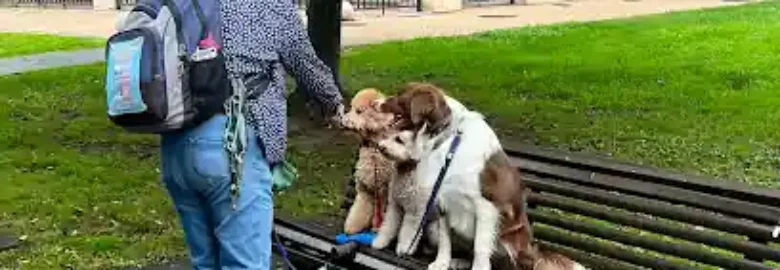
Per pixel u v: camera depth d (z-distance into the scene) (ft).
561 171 14.71
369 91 13.32
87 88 40.40
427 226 13.33
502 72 43.47
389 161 13.33
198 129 11.54
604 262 13.65
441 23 65.92
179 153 11.73
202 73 11.31
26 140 30.78
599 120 33.42
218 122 11.57
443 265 12.96
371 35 59.00
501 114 34.53
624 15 69.87
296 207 23.12
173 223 22.25
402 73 43.39
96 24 67.36
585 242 13.99
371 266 13.75
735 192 12.87
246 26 11.64
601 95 37.81
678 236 13.08
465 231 12.79
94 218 22.61
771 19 63.98
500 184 12.60
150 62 11.08
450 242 13.04
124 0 78.64
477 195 12.48
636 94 37.99
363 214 14.83
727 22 62.59
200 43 11.35
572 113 34.71
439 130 12.64
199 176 11.69
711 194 13.15
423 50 50.67
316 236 15.12
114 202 23.85
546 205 14.47
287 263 15.42
